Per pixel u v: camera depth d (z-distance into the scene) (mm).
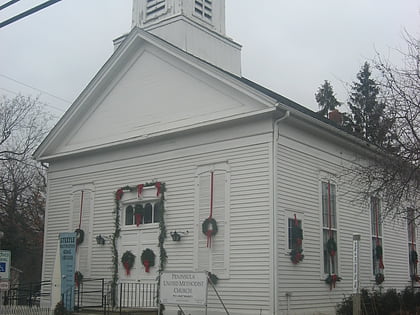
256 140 18344
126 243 21250
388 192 15742
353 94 20938
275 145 17969
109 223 21969
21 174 36531
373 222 23094
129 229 21266
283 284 17344
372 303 19328
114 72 23156
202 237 18953
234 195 18469
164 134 20484
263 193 17797
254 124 18484
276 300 16891
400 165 15281
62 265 20031
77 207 23312
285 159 18359
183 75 20906
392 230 24609
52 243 23891
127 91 22703
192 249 19141
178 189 20047
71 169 24000
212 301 18203
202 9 24797
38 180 37906
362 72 31297
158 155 20969
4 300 22781
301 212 18703
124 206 21766
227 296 17906
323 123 19328
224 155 19031
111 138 22719
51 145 24594
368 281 22203
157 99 21578
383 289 22922
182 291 15500
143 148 21516
